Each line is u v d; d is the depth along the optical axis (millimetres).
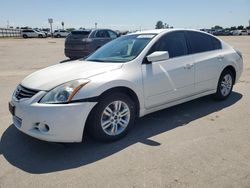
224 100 6031
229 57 5836
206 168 3244
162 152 3678
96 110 3785
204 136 4160
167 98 4660
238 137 4086
